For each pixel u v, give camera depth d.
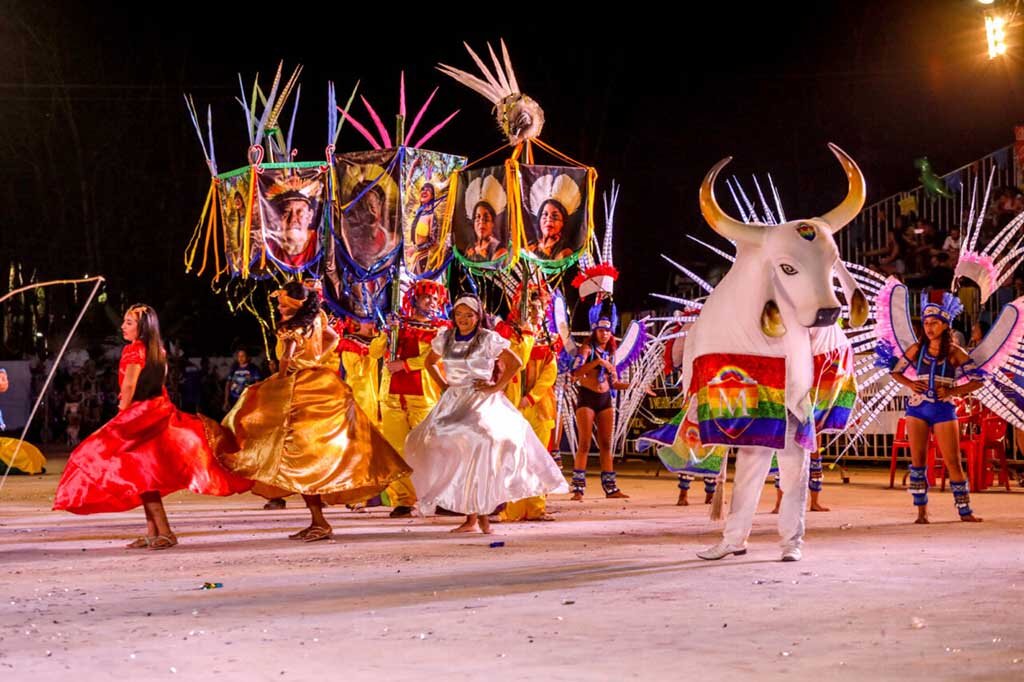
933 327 10.55
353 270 11.30
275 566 7.62
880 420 16.91
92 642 5.11
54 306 33.16
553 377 11.28
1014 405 11.14
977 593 6.21
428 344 11.11
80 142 33.84
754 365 7.46
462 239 11.50
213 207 11.72
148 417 8.66
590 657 4.71
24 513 12.30
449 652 4.84
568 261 11.38
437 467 9.57
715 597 6.15
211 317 32.91
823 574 6.98
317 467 9.06
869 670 4.42
